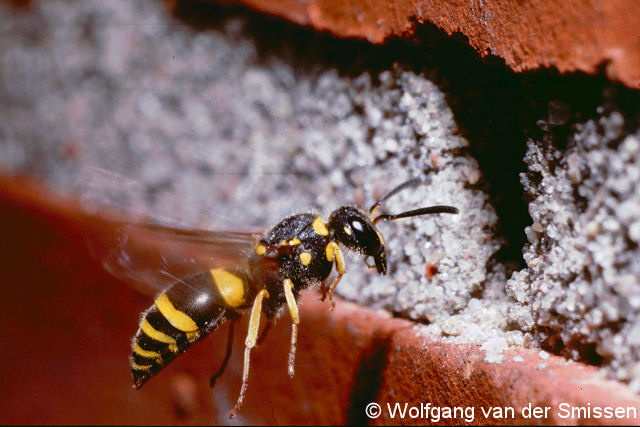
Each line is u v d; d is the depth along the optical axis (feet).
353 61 0.30
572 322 0.26
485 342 0.27
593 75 0.26
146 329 0.29
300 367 0.30
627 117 0.26
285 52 0.31
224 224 0.31
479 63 0.28
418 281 0.29
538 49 0.26
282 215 0.31
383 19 0.28
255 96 0.31
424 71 0.28
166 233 0.30
